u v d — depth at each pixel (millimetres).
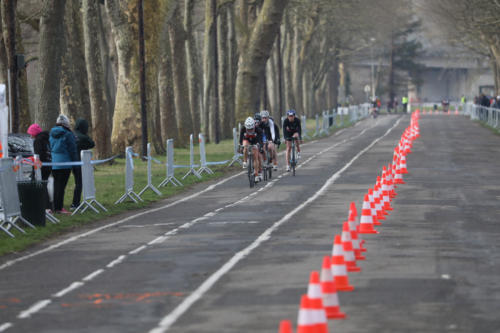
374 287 26234
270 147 71062
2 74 79688
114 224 45438
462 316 22438
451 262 30766
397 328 21188
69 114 86562
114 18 99188
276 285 26812
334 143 126438
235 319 22422
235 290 26266
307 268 29719
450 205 50125
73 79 86688
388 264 30406
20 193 43719
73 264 32469
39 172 47281
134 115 100875
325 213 46844
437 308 23359
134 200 56250
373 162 87562
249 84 131750
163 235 39812
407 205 50469
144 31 99438
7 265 33031
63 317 23453
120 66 100938
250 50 130500
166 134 124188
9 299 26281
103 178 74812
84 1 96250
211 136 144750
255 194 59281
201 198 58406
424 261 31000
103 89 95875
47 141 48562
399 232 38969
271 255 32812
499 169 76812
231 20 147625
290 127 74938
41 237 40656
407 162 85688
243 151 65125
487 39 174125
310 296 18625
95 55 95625
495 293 25297
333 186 63125
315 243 35719
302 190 60812
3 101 44156
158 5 99625
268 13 127938
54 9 71000
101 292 26719
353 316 22469
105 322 22641
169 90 124062
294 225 41969
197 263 31484
